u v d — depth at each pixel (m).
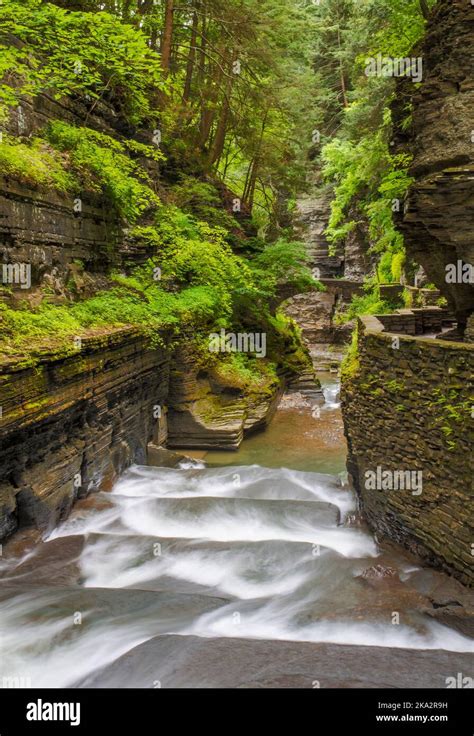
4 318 9.19
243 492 12.33
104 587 8.09
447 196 7.77
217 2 21.95
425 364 8.17
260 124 29.56
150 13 22.48
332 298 44.78
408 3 17.08
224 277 19.88
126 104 16.94
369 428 9.94
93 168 13.45
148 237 17.23
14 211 10.19
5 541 8.89
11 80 10.90
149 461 15.41
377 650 6.13
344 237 46.69
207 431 17.80
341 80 43.19
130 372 13.34
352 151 29.27
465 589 7.34
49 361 8.85
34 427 9.11
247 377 20.50
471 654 6.08
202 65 25.03
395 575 8.09
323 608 7.31
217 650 6.13
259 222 34.62
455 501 7.58
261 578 8.38
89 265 14.05
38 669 6.15
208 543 9.16
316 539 9.88
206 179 25.31
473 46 7.82
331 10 44.53
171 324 15.96
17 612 7.15
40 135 12.27
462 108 7.82
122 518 10.59
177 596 7.66
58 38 10.92
